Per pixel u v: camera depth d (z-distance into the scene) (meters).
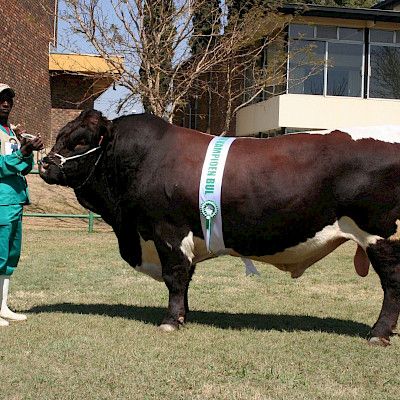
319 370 5.31
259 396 4.67
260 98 25.64
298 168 6.12
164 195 6.32
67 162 6.57
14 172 6.62
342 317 7.52
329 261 12.80
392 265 6.11
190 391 4.77
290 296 8.88
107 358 5.50
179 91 20.55
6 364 5.33
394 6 28.39
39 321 6.81
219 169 6.22
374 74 23.77
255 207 6.14
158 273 6.84
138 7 18.78
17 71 22.33
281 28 21.56
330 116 23.20
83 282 9.73
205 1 19.41
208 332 6.43
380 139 6.12
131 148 6.45
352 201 6.04
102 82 25.08
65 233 17.45
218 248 6.41
